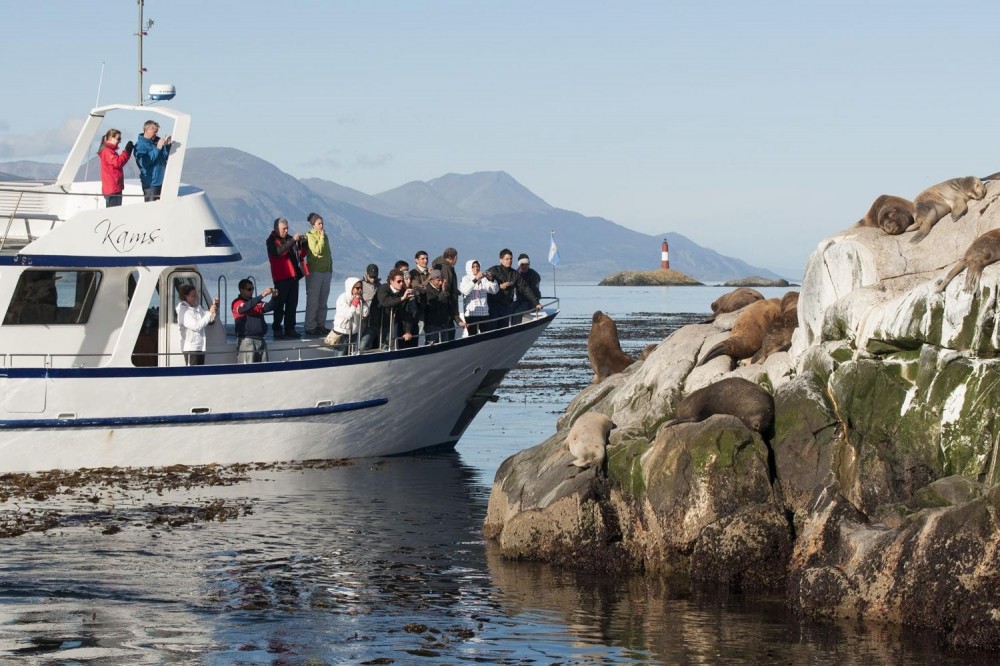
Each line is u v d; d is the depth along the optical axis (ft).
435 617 40.01
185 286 67.62
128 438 66.85
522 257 80.64
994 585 35.96
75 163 71.77
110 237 66.18
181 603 41.52
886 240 51.49
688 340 57.67
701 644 36.91
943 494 41.37
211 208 70.18
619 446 49.49
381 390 72.43
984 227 50.67
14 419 64.59
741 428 46.06
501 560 48.14
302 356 73.56
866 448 45.88
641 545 46.57
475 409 79.25
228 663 35.27
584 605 41.42
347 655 36.01
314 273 76.48
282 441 70.49
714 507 45.03
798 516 44.93
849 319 49.55
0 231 69.00
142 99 72.79
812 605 39.91
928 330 45.57
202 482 64.54
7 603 41.24
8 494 60.23
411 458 75.00
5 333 65.92
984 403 43.55
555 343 191.42
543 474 50.49
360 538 52.01
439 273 73.67
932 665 34.42
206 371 67.10
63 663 35.14
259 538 51.72
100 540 50.88
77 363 67.31
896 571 38.37
